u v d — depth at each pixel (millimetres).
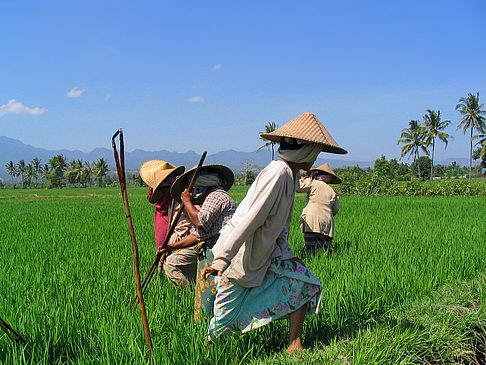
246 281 3232
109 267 6004
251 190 3109
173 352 3213
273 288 3346
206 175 4016
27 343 3221
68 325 3596
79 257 6949
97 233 10141
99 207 22188
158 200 5324
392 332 3740
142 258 6668
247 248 3188
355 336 3730
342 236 8945
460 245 7484
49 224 12922
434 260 6172
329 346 3521
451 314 4281
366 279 4926
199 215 3805
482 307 4504
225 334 3367
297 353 3330
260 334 3643
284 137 3287
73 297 4527
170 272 5102
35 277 5422
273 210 3131
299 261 3455
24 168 126875
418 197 25688
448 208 16062
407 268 5582
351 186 30203
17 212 19109
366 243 7816
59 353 3365
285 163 3211
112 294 4664
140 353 3068
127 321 3727
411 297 4785
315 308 3412
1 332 3498
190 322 3717
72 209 20516
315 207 7375
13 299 4465
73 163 112000
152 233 9836
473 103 59844
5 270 6000
